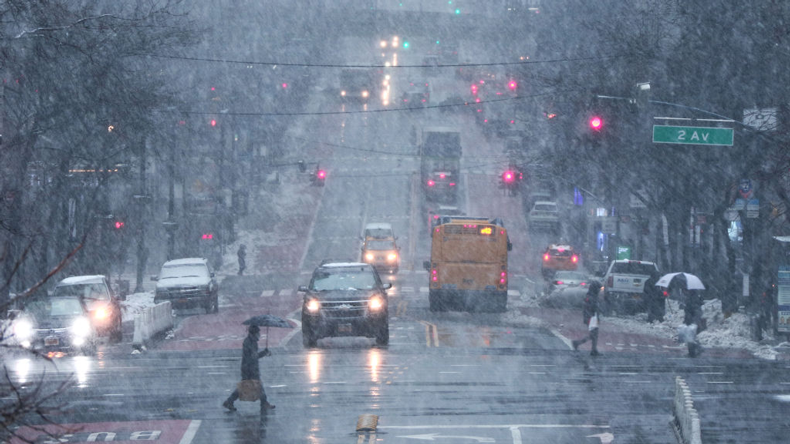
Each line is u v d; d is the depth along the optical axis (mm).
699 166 68250
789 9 57375
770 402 30469
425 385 33750
